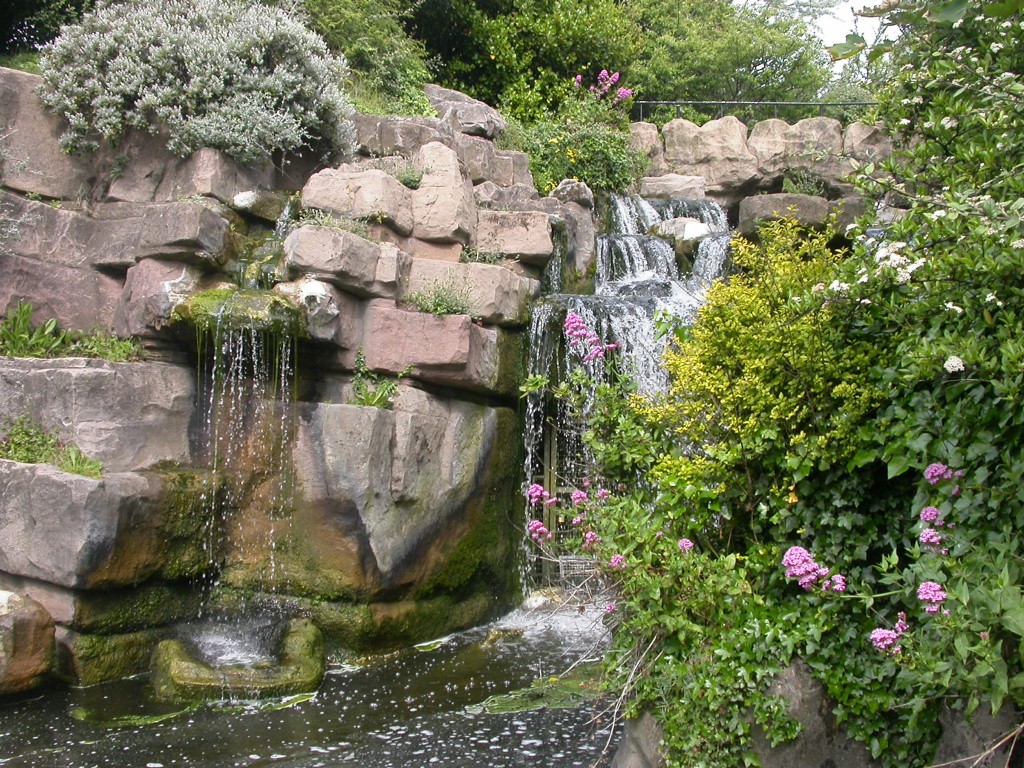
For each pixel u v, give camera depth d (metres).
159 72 8.02
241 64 8.16
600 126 12.54
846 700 3.71
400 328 7.01
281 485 6.54
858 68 5.10
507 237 8.52
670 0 21.38
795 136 13.88
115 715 5.27
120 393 6.41
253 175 8.07
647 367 7.68
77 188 7.88
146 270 6.98
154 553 6.12
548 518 8.09
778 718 3.67
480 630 7.26
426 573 6.89
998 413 3.30
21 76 7.64
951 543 3.35
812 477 4.04
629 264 10.19
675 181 13.70
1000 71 3.97
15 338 6.77
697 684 3.73
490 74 14.68
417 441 6.76
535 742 4.83
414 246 7.98
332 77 9.03
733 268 10.16
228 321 6.41
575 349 7.77
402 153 9.28
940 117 4.28
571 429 7.79
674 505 4.21
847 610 3.86
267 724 5.14
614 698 4.82
